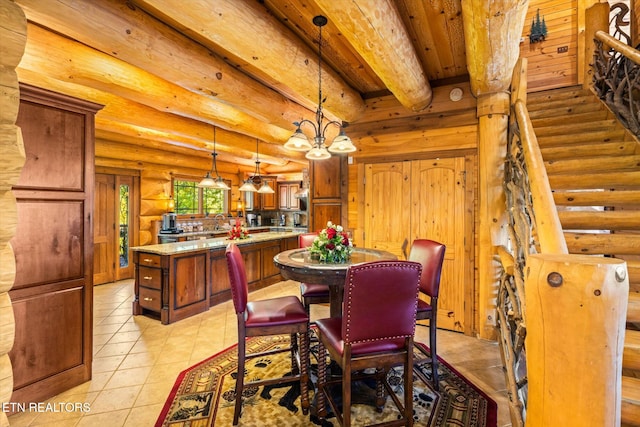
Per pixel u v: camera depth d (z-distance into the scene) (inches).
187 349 117.6
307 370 81.7
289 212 391.5
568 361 34.7
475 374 100.0
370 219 158.7
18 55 53.4
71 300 90.9
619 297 33.5
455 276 138.0
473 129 134.5
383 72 104.0
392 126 153.2
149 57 91.7
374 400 86.0
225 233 295.6
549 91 181.6
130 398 86.0
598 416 33.9
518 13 73.1
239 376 76.9
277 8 92.2
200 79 108.0
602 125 124.8
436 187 142.4
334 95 131.6
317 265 88.3
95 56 106.0
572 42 188.9
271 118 145.1
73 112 90.3
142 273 152.3
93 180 95.3
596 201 92.0
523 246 85.6
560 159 118.6
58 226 87.9
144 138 213.0
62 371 88.7
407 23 100.0
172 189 280.8
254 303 89.6
